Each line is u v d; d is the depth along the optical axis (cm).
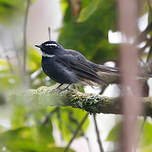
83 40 1105
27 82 991
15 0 1178
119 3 240
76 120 1096
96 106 674
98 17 1071
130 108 234
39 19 1395
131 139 226
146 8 1029
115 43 1100
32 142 962
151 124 1006
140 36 955
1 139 951
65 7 1275
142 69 895
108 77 875
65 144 1169
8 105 820
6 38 1155
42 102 772
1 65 1079
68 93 737
